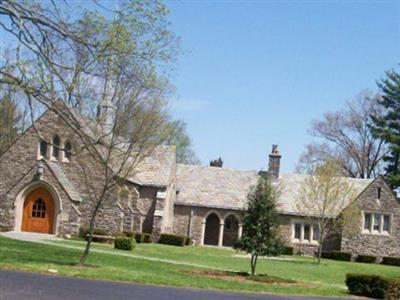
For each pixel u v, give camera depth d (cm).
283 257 4412
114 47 1692
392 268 4294
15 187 4325
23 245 2845
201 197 5259
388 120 6488
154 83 2125
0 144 4831
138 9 1708
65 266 2069
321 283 2608
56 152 4491
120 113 2783
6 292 1416
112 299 1470
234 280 2255
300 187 5197
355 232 4991
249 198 2542
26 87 1564
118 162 3512
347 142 6906
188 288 1866
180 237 4634
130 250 3459
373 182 5094
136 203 4691
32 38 1539
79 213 4272
